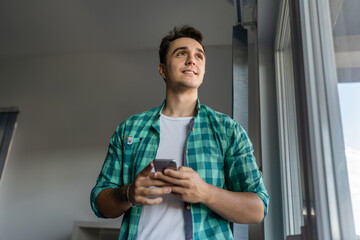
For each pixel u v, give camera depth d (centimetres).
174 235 74
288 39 180
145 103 310
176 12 273
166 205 80
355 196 66
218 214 79
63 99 330
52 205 292
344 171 73
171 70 98
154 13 276
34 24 299
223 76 299
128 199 75
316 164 82
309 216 84
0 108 335
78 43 329
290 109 175
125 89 320
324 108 86
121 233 82
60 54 351
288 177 184
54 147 312
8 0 268
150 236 75
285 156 190
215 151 84
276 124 207
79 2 266
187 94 97
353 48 67
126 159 90
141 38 314
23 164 311
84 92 328
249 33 283
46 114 327
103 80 329
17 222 292
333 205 78
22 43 332
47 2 268
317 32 93
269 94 214
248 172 81
